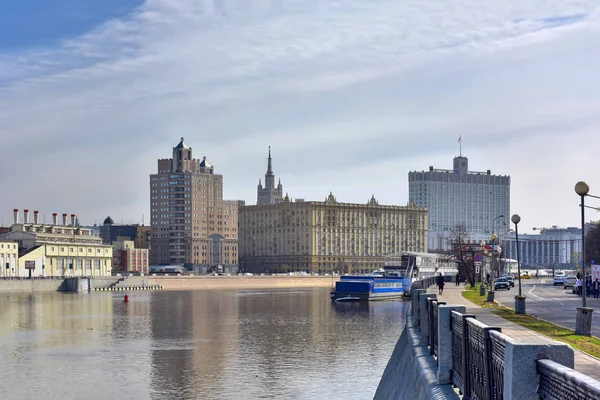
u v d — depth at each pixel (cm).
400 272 19412
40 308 15875
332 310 14875
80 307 16275
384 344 9081
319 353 8300
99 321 12631
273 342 9381
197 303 17912
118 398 5953
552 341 1379
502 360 1628
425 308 3591
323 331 10644
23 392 6203
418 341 3684
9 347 9019
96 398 5962
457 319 2350
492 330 1802
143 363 7662
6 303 17675
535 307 6869
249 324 11919
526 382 1344
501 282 12369
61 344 9319
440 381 2520
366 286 17450
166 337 10075
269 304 17325
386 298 18000
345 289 17762
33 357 8125
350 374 6869
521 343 1363
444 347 2528
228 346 9012
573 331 4284
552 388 1273
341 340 9525
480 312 5762
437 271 19725
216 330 10969
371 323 11819
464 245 16338
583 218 4359
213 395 6009
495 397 1769
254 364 7531
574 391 1170
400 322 11925
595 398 1082
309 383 6438
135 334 10494
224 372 7062
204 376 6862
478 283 14900
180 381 6625
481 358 1925
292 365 7438
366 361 7662
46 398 5962
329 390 6122
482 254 12862
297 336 10038
